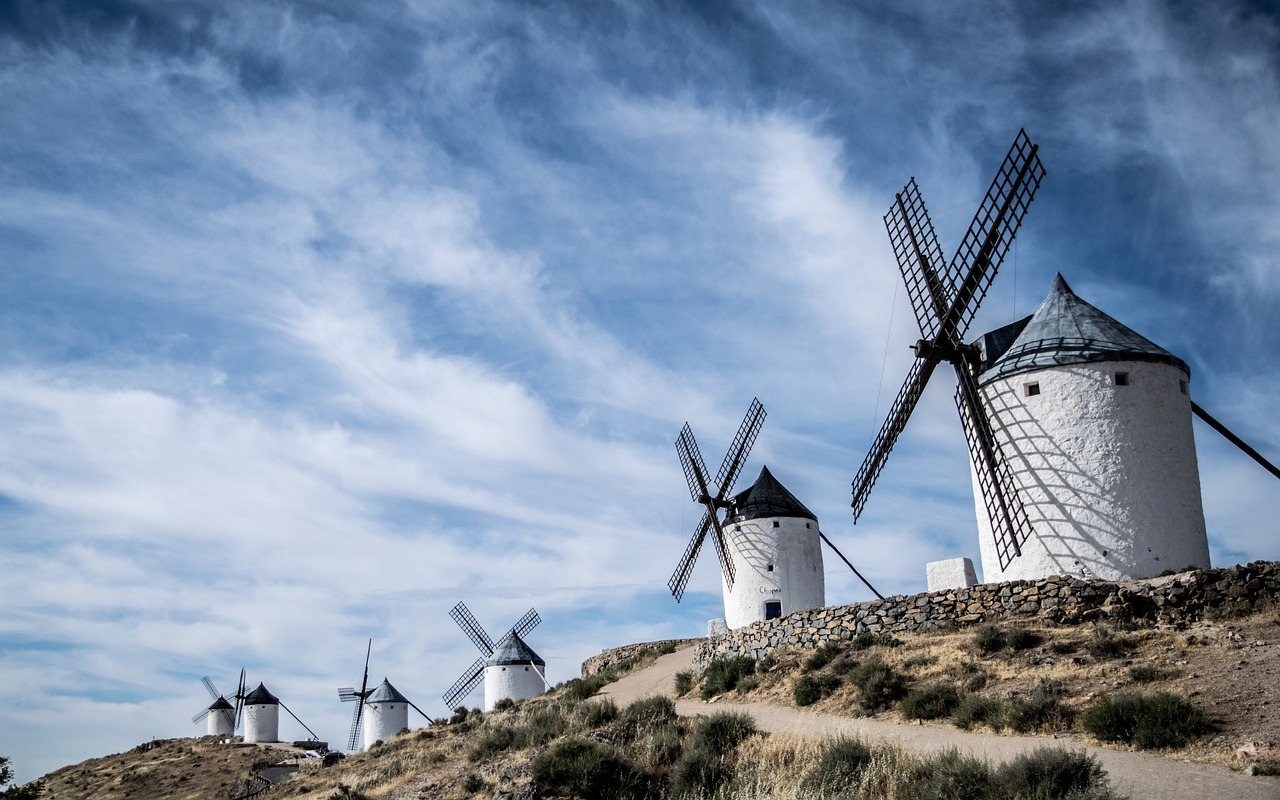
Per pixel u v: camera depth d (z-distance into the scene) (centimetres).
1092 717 1633
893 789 1560
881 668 2198
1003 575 2673
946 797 1436
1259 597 2052
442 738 3469
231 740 8138
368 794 2458
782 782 1720
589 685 3572
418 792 2266
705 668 2958
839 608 2673
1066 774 1384
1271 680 1667
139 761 7381
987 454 2658
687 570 4562
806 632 2719
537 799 1902
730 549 4153
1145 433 2573
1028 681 1950
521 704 3947
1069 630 2177
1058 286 2870
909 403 2952
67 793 6694
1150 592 2178
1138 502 2531
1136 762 1470
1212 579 2120
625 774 1941
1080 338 2677
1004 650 2128
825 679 2314
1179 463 2586
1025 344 2761
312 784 3362
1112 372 2606
